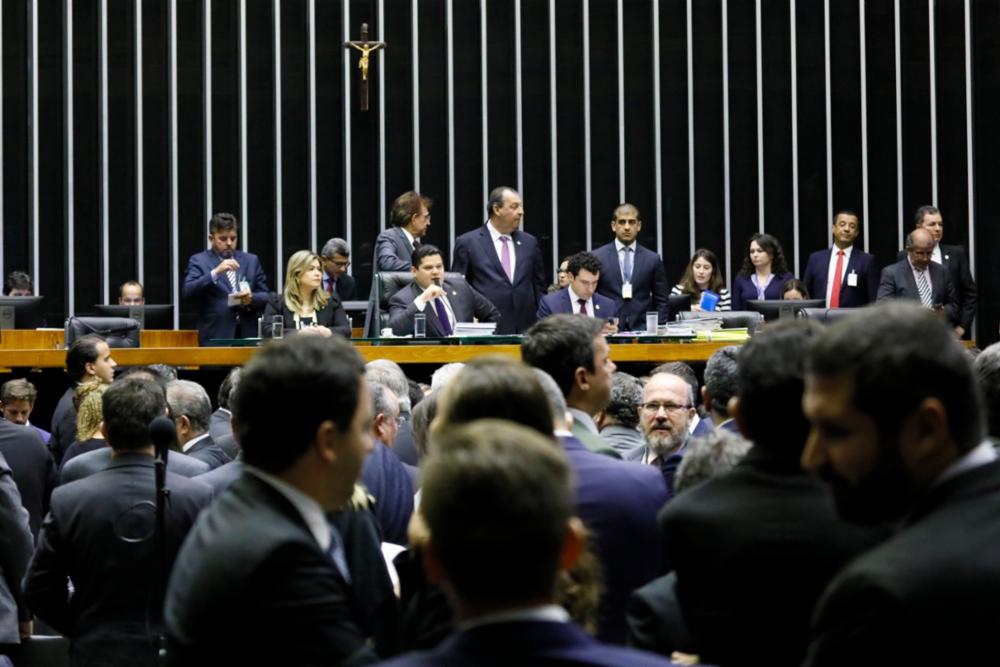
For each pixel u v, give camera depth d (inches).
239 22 638.5
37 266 629.9
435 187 647.1
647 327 415.5
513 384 113.3
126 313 474.3
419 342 390.9
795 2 652.7
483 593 71.6
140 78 633.6
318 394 103.9
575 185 652.1
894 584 78.1
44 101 629.6
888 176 653.3
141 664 176.9
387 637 129.1
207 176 636.7
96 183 633.0
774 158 653.9
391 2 643.5
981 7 649.0
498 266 469.4
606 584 133.1
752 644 107.8
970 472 83.3
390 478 186.1
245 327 483.8
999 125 649.0
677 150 652.7
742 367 112.6
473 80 647.8
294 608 97.5
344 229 641.6
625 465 138.3
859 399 83.3
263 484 103.8
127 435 183.5
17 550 230.8
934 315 85.2
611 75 651.5
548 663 69.4
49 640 239.5
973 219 652.1
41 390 402.0
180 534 179.9
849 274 531.8
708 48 652.7
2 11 627.8
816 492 109.0
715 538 109.3
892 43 652.7
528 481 71.3
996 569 78.4
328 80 642.8
